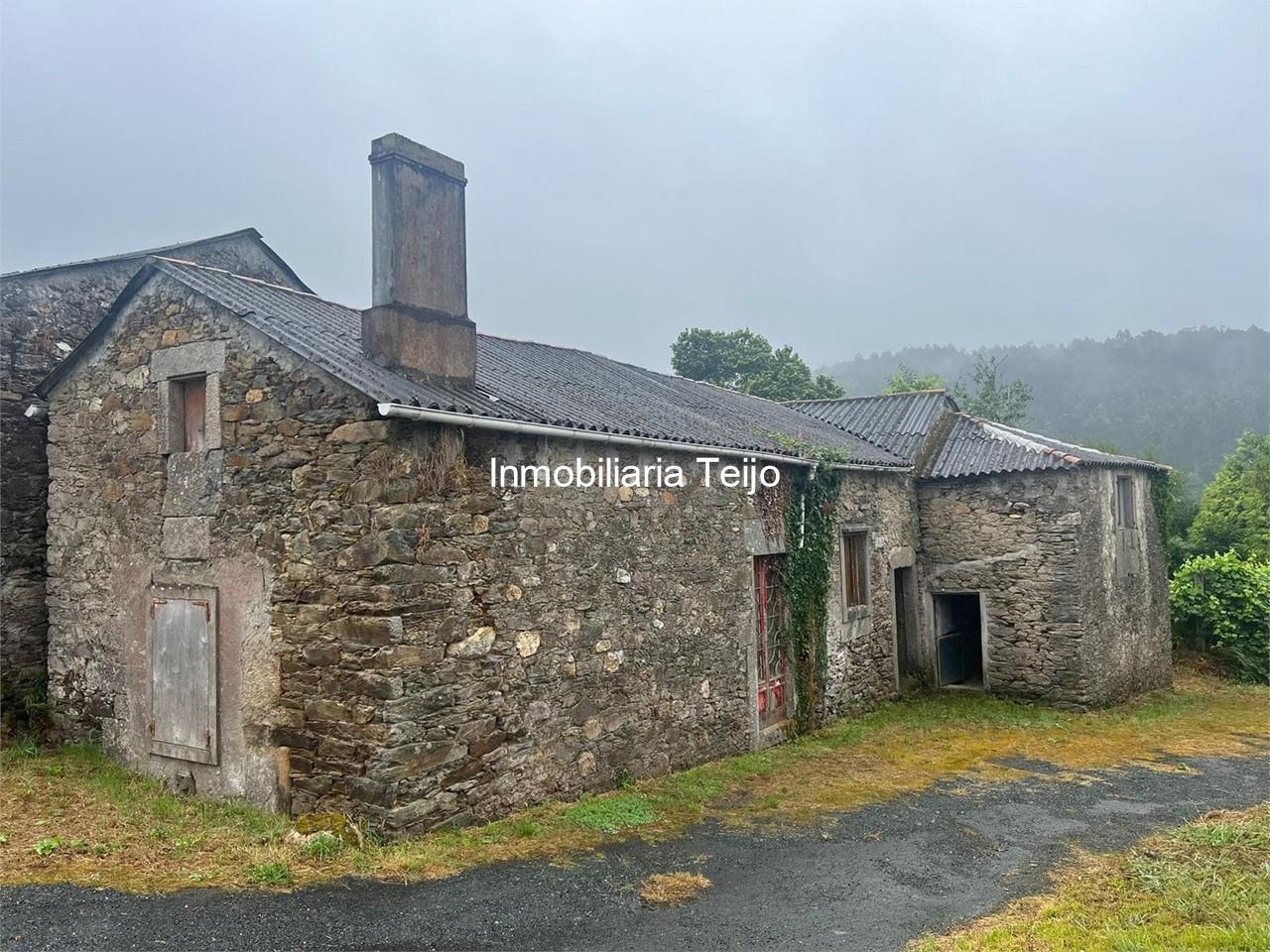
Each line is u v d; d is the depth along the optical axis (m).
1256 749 10.33
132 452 7.97
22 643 9.12
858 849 6.48
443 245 7.27
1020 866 6.12
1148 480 15.15
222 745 7.04
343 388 6.47
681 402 11.47
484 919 4.98
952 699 13.16
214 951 4.45
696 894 5.51
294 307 7.95
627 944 4.75
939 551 13.84
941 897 5.52
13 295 9.34
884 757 9.70
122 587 8.02
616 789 7.93
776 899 5.45
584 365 11.71
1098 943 4.65
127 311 8.08
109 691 8.15
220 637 7.10
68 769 7.87
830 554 11.50
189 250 11.21
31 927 4.64
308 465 6.62
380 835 6.05
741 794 8.02
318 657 6.45
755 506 10.18
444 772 6.39
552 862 5.96
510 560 7.00
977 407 35.12
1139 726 11.62
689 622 9.00
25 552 9.20
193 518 7.35
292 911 4.95
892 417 15.26
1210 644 16.67
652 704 8.46
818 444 11.81
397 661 6.11
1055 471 12.91
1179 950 4.48
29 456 9.30
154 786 7.38
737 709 9.66
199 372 7.39
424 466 6.34
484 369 8.61
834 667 11.62
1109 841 6.67
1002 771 9.11
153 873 5.47
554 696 7.36
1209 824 6.94
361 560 6.26
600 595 7.89
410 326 6.88
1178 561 23.47
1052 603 12.86
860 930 4.99
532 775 7.13
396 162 6.91
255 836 6.13
